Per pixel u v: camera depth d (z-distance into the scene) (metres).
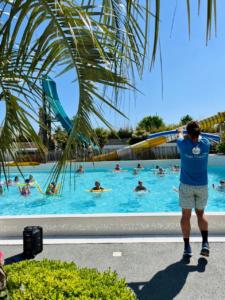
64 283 2.19
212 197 11.55
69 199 12.02
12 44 1.83
